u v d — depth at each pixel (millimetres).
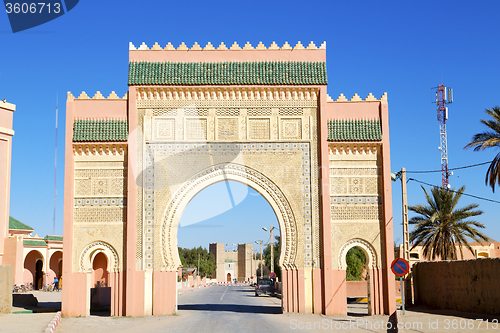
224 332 15078
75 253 20797
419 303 26453
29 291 43062
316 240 20953
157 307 20406
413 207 33312
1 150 37750
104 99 21625
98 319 19344
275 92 21672
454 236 33250
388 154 21344
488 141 26531
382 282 20797
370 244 21047
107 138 21172
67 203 20844
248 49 22062
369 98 21906
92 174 21312
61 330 15875
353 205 21234
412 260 38906
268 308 25141
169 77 21516
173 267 20750
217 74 21641
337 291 20578
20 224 49844
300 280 20766
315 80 21625
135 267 20484
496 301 17734
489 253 45844
